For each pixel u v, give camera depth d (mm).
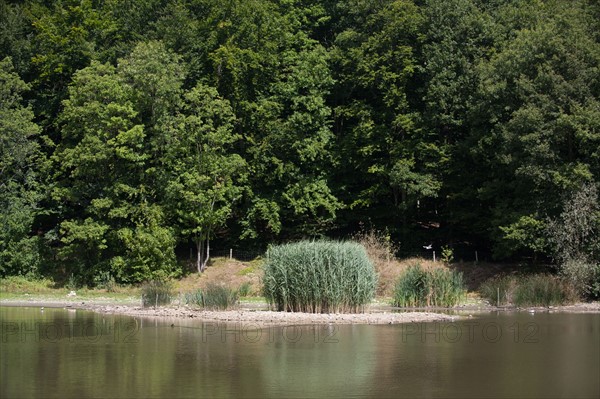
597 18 42156
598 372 18094
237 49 49125
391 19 49094
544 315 30578
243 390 16250
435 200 52312
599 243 36688
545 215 39375
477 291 40719
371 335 24328
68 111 46875
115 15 54219
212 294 31969
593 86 39594
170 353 20922
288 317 28469
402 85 48562
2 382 17000
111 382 17031
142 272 45625
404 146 47969
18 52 52281
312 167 50656
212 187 46875
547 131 38250
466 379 17375
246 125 50594
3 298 40500
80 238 45500
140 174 46969
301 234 51875
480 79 43875
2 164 47188
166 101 47188
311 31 56688
